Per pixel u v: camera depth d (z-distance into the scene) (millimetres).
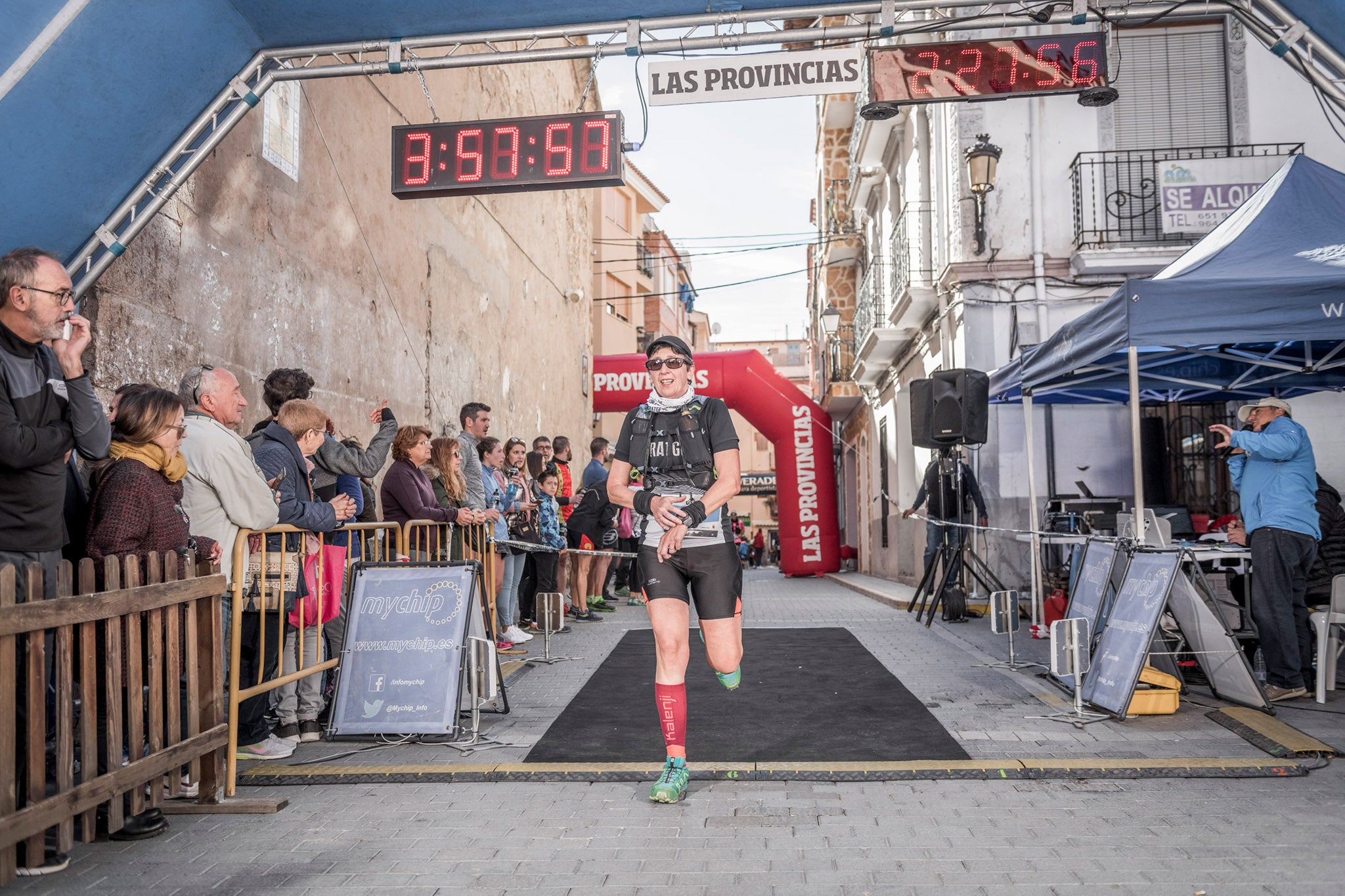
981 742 4914
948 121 12430
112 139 5098
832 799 4039
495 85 13195
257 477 4395
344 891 3072
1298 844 3365
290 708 5094
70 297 3543
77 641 3479
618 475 4223
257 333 7004
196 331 6211
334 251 8391
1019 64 6422
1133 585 5688
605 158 6238
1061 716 5434
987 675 6922
